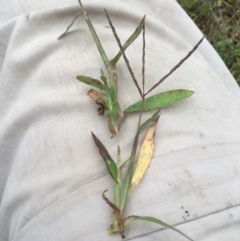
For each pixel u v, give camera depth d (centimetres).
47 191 29
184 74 35
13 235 32
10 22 38
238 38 67
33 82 35
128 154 29
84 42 35
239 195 28
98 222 27
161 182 28
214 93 35
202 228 27
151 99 31
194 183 28
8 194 33
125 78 33
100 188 28
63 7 36
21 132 34
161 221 25
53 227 28
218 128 32
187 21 45
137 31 32
